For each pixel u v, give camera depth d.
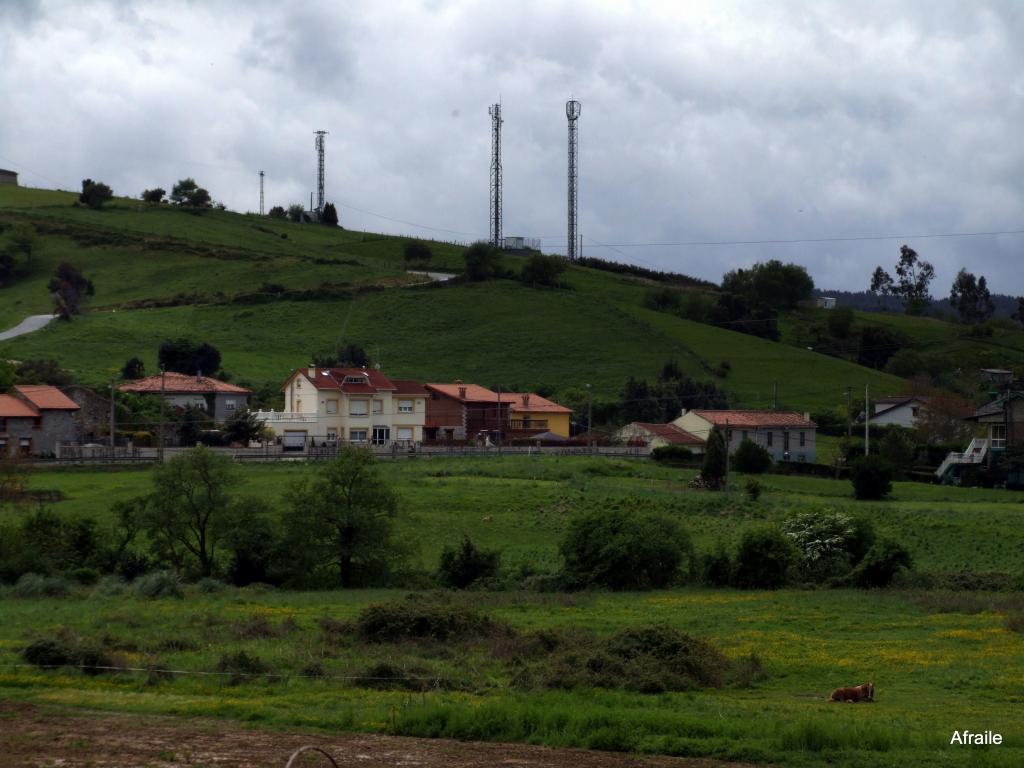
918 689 35.47
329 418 136.88
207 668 37.03
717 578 65.50
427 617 44.50
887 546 64.62
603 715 28.84
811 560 67.12
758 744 26.73
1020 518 82.94
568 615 52.16
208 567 68.50
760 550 64.56
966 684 36.06
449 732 28.41
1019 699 33.88
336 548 67.31
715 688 36.06
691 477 107.31
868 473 96.94
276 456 111.12
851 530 67.75
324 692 34.03
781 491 99.44
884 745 26.59
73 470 99.00
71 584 64.00
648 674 36.00
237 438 131.00
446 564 67.06
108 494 86.94
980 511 87.31
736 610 53.84
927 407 148.75
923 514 84.06
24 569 65.75
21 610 53.66
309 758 26.05
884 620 50.31
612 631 46.91
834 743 26.70
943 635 45.91
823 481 108.50
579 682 35.50
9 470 85.69
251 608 54.22
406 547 68.81
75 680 35.44
